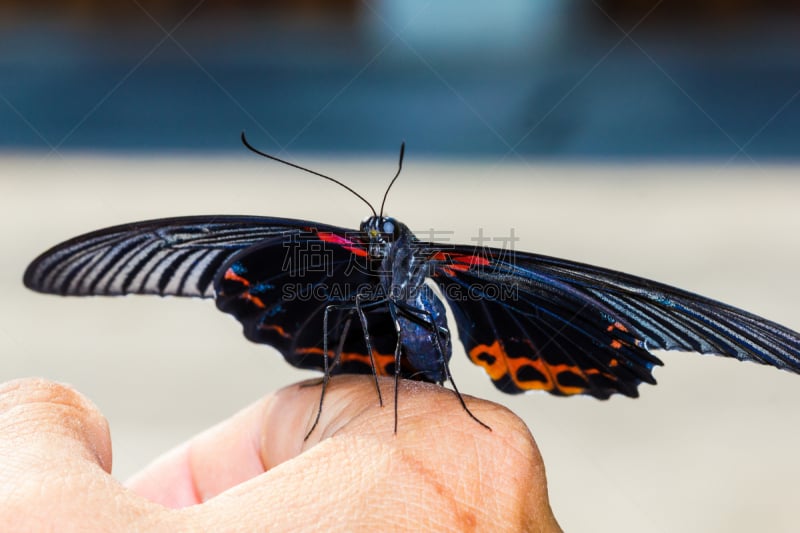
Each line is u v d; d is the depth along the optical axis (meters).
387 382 0.39
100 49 1.66
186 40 1.66
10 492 0.34
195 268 0.40
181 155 1.24
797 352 0.36
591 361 0.40
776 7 1.73
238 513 0.34
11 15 1.68
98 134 1.35
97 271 0.39
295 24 1.66
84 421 0.36
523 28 1.68
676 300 0.38
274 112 1.47
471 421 0.36
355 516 0.35
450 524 0.35
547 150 1.28
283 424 0.40
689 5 1.71
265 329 0.41
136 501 0.34
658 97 1.49
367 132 1.37
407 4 1.66
